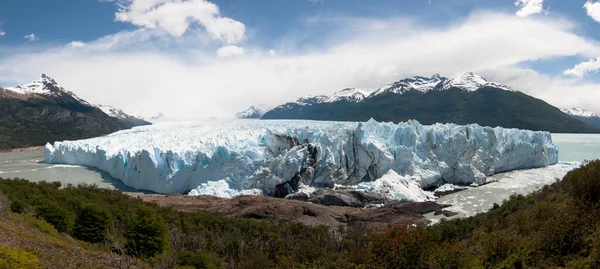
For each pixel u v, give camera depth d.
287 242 31.09
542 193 32.41
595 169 22.00
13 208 27.09
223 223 37.75
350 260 21.48
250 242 31.52
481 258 18.33
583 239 15.57
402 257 17.33
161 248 24.72
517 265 16.16
